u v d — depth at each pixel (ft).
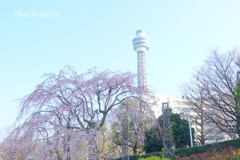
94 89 33.30
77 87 32.35
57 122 29.14
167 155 37.45
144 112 35.78
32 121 28.73
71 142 26.89
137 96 34.73
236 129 53.62
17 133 28.48
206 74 55.31
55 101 30.50
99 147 29.81
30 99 30.22
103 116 32.81
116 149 62.23
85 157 28.09
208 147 49.42
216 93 54.54
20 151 29.55
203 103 57.57
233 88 49.85
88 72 34.68
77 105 30.71
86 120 30.94
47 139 27.66
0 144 29.91
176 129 62.28
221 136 113.70
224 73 52.24
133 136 39.99
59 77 33.04
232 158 25.72
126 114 35.19
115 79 33.45
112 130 38.55
